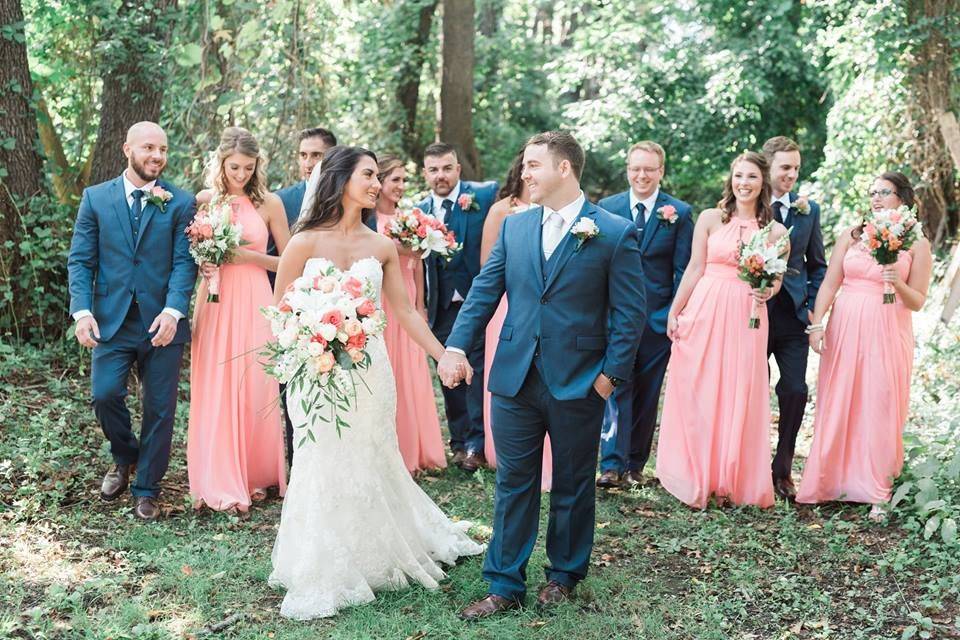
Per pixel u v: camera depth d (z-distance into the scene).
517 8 21.30
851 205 12.66
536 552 4.77
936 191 12.05
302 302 3.99
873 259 5.55
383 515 4.29
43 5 7.80
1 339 7.06
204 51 7.64
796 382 5.86
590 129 16.91
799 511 5.62
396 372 6.09
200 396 5.45
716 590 4.40
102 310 5.17
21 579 4.26
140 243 5.19
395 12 14.79
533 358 4.02
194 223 5.23
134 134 5.20
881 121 12.16
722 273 5.72
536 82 19.27
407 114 15.75
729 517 5.48
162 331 5.07
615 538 5.09
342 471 4.20
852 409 5.56
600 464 6.22
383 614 4.07
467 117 15.07
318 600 4.08
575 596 4.26
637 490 6.00
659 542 5.04
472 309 4.20
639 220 6.16
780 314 5.89
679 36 17.03
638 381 6.16
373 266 4.36
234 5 7.95
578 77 17.19
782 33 15.73
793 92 16.67
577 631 3.93
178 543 4.80
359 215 4.49
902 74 11.71
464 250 6.48
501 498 4.11
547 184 4.04
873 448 5.49
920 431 6.92
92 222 5.21
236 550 4.74
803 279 5.91
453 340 4.16
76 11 7.79
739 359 5.62
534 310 4.04
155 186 5.28
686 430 5.71
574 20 22.81
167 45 7.79
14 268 7.11
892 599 4.26
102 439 6.15
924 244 5.58
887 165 12.24
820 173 12.92
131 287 5.18
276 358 4.09
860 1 11.95
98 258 5.24
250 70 8.10
